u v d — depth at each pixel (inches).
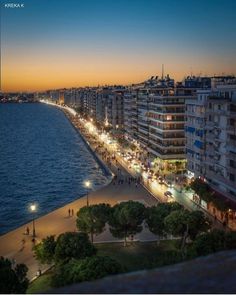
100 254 3051.2
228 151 3754.9
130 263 2847.0
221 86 4429.1
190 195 4815.5
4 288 2057.1
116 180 5905.5
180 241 3014.3
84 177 6914.4
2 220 4704.7
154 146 6747.1
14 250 3390.7
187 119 4985.2
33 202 5438.0
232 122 3688.5
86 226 3218.5
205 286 613.9
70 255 2613.2
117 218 3186.5
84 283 661.3
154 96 6683.1
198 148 4557.1
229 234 2532.0
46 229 3855.8
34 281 2743.6
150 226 3191.4
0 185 6456.7
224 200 3762.3
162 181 5442.9
